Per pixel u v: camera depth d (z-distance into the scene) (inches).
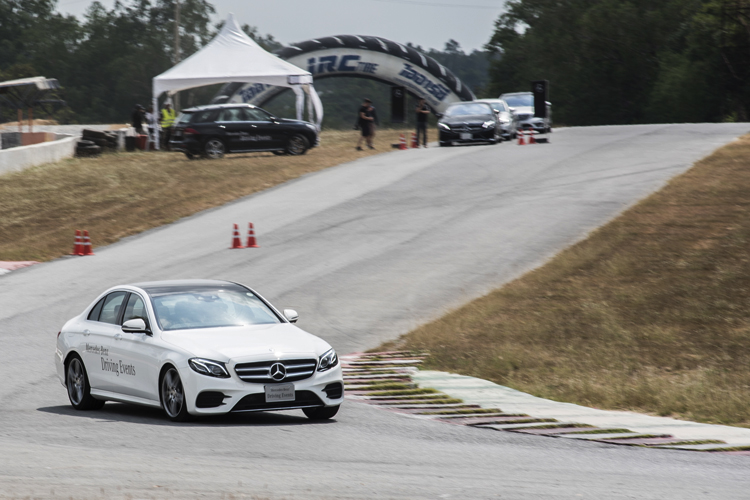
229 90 5905.5
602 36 7824.8
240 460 765.3
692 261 1807.3
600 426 954.1
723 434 911.0
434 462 771.4
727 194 2448.3
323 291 1884.8
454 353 1396.4
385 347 1478.8
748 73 6993.1
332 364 987.3
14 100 5054.1
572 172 3058.6
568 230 2252.7
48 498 584.7
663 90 7194.9
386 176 3265.3
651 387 1119.0
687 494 641.0
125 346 1032.8
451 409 1061.1
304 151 3937.0
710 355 1282.0
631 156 3302.2
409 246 2245.3
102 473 689.6
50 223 2854.3
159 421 991.0
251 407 933.2
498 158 3479.3
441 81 6245.1
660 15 7647.6
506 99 4566.9
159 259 2301.9
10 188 3363.7
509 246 2151.8
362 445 852.6
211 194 3142.2
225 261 2220.7
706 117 7209.6
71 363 1122.7
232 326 1032.8
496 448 844.0
